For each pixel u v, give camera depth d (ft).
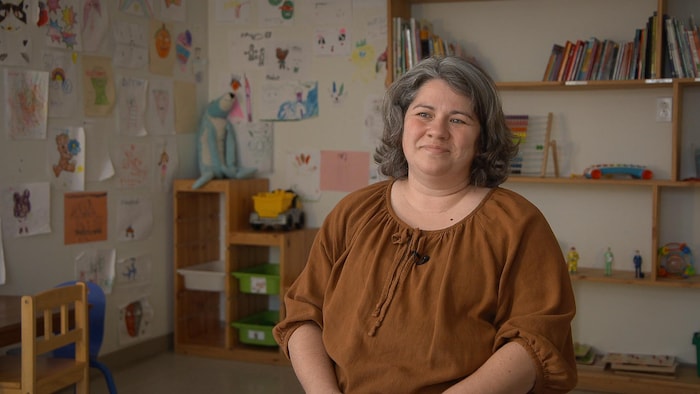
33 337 8.54
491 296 4.50
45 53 12.00
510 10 13.48
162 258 14.73
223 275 14.33
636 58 12.09
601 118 13.14
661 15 11.75
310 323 5.13
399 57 13.14
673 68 11.84
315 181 15.02
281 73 15.15
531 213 4.67
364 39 14.48
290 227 14.44
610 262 12.89
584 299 13.50
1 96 11.34
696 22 12.37
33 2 11.75
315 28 14.83
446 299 4.49
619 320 13.33
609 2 12.91
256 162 15.42
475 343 4.46
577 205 13.42
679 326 12.98
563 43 13.20
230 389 12.53
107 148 13.29
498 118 4.87
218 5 15.55
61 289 8.99
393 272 4.70
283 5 15.06
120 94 13.53
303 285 5.24
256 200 14.35
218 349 14.38
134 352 14.10
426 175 4.79
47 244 12.18
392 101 5.13
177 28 14.88
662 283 11.98
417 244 4.73
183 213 14.82
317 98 14.89
